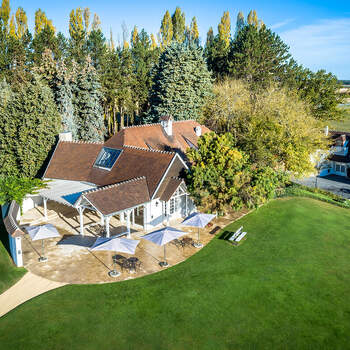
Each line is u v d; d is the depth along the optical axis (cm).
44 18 11569
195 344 1867
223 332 1966
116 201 3094
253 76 8250
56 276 2547
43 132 4584
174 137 5031
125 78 8506
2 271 2600
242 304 2234
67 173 4084
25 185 3759
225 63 9106
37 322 2017
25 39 9294
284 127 4972
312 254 2998
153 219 3453
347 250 3103
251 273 2634
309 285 2484
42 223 3559
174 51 6581
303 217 3884
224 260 2852
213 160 3581
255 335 1947
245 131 5369
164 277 2558
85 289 2380
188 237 3306
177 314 2119
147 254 2931
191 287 2420
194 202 3575
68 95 6091
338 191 5691
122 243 2489
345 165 6781
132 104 8444
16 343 1848
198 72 6788
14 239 2650
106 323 2023
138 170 3653
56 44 9194
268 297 2317
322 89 7919
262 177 3462
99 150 4212
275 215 3928
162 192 3462
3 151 4588
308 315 2138
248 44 8181
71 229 3416
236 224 3662
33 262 2753
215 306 2205
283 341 1905
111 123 8981
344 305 2247
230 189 3331
